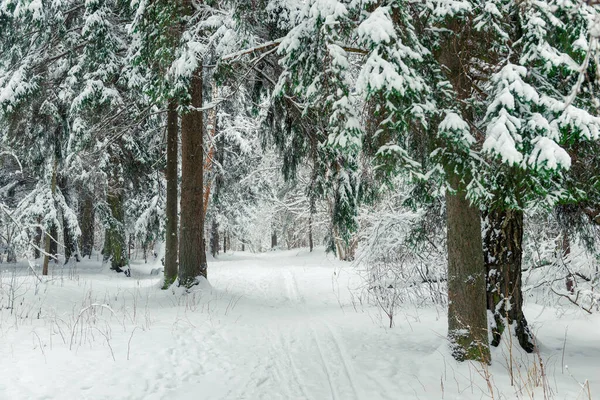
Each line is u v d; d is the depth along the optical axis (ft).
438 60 18.30
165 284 39.42
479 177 15.25
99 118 39.83
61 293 33.55
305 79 17.12
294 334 24.29
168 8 25.35
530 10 14.73
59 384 14.62
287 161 37.96
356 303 35.50
